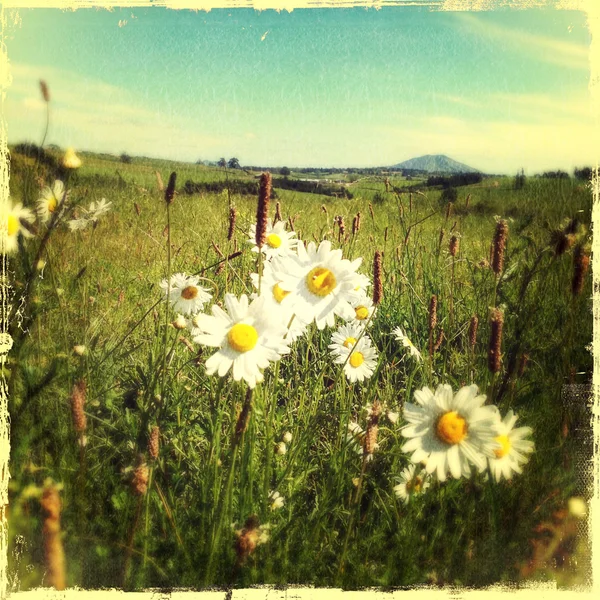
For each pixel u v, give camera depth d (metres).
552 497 0.36
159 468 0.34
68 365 0.37
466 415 0.32
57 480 0.35
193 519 0.34
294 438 0.35
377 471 0.36
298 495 0.34
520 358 0.36
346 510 0.34
